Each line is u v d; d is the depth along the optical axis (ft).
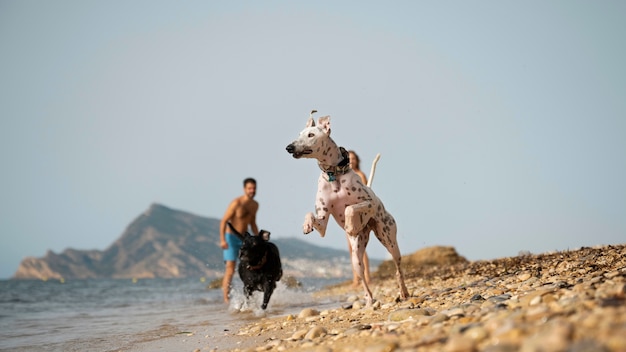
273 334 22.66
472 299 22.17
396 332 16.51
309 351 16.25
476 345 11.94
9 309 51.24
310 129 23.32
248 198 43.50
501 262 39.68
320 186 23.85
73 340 27.48
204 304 46.73
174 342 24.03
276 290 42.14
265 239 35.12
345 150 23.98
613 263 26.86
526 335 11.55
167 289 92.63
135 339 26.30
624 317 11.13
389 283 47.67
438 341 13.24
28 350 24.88
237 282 48.60
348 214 22.72
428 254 72.13
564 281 21.94
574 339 10.48
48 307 53.31
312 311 27.32
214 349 20.71
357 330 18.40
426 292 29.58
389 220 24.99
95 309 49.85
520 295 20.16
